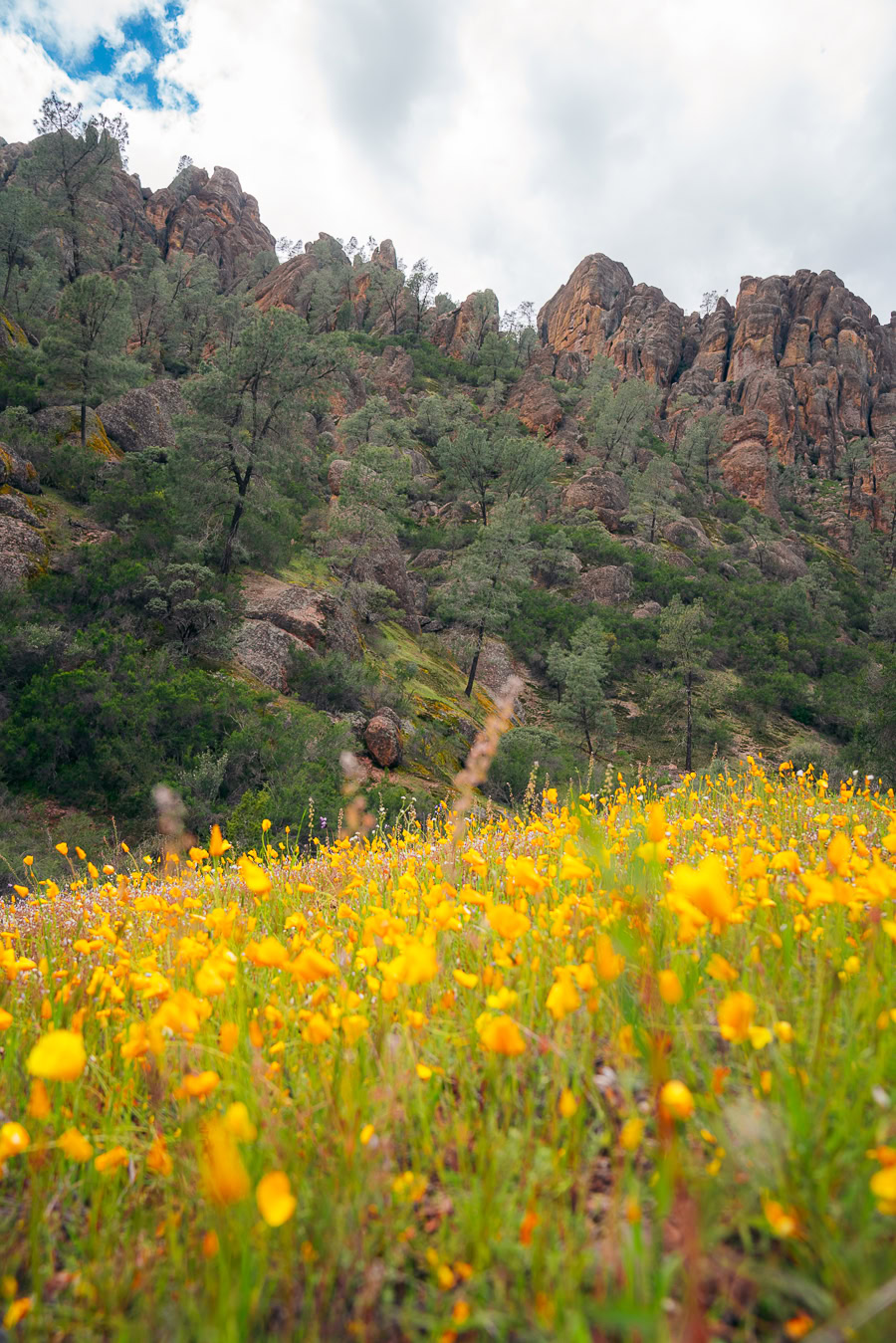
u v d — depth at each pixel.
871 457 115.75
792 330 130.12
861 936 1.73
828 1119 1.13
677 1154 0.96
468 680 43.41
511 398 102.88
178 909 2.59
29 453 32.94
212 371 33.25
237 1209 1.01
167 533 29.66
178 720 20.12
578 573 62.62
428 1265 1.06
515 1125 1.30
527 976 1.69
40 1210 1.18
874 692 47.72
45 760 18.28
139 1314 0.98
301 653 28.83
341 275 116.56
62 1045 1.03
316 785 17.03
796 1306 0.88
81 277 38.19
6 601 23.11
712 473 103.94
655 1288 0.85
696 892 1.35
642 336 134.75
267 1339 0.93
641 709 48.50
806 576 76.44
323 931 2.39
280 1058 1.59
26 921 3.99
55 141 57.06
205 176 125.75
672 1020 1.41
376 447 58.06
